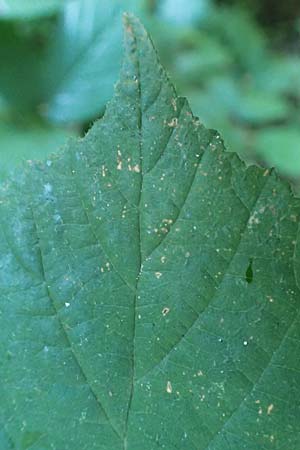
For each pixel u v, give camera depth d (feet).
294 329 0.95
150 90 0.92
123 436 0.93
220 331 0.94
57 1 1.80
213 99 3.16
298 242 0.95
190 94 3.14
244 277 0.94
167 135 0.92
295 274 0.95
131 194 0.93
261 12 4.81
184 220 0.93
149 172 0.93
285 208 0.94
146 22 3.06
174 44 3.43
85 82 1.86
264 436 0.94
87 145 0.92
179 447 0.94
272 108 3.15
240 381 0.95
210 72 3.34
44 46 1.89
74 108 1.84
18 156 1.55
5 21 1.81
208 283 0.94
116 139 0.92
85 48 1.89
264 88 3.67
